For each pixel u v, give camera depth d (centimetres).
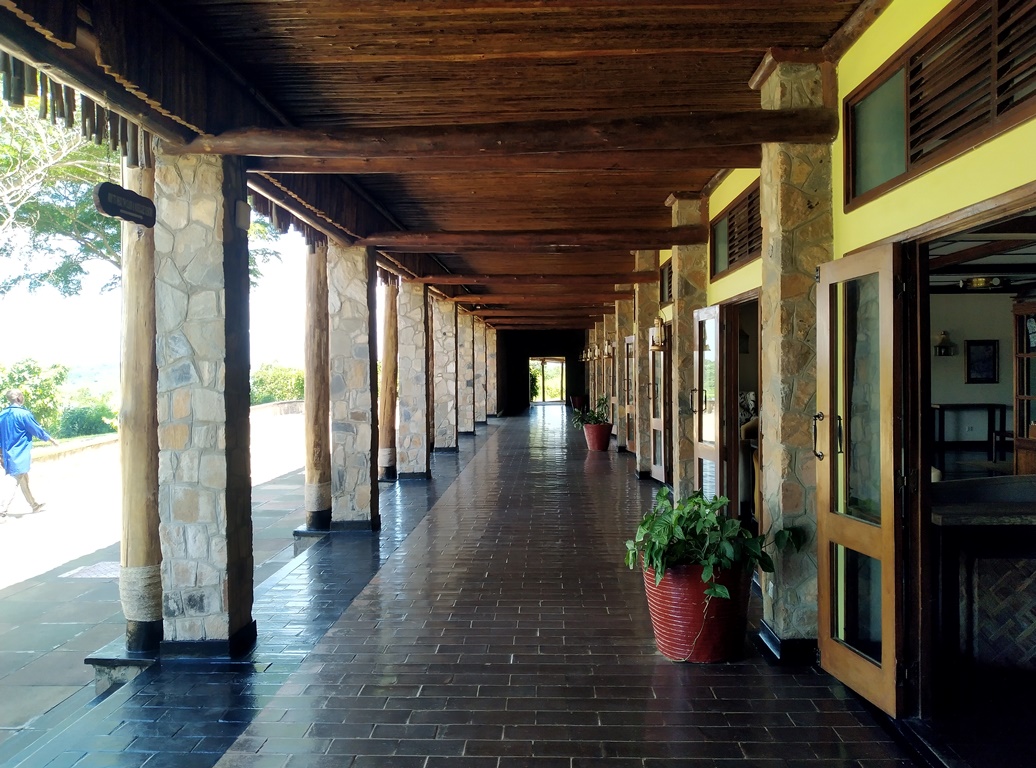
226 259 368
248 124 375
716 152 405
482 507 762
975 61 244
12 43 232
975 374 897
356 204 605
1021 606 304
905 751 265
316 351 651
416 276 939
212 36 319
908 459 288
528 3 289
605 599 447
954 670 302
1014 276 780
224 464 363
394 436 969
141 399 379
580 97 393
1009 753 260
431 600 448
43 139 860
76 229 1148
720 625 342
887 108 304
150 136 329
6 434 852
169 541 362
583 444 1398
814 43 337
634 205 685
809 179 351
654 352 894
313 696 315
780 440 354
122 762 262
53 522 821
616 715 293
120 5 261
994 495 340
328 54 338
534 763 257
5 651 429
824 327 334
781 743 270
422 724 288
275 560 609
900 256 287
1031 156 213
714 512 350
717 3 294
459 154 362
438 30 312
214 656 357
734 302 542
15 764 267
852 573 327
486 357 2062
